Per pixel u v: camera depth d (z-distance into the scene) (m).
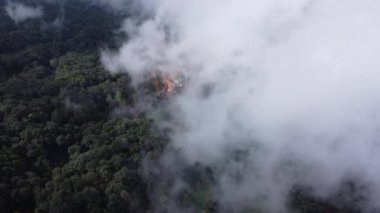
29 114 149.75
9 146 137.12
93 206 122.50
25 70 184.88
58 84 173.75
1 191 118.75
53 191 124.25
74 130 152.25
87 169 135.12
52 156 142.00
